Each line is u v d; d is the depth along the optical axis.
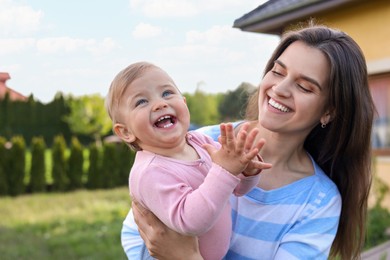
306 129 1.73
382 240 5.59
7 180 11.60
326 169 1.97
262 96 1.71
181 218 1.29
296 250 1.59
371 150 1.91
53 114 20.95
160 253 1.50
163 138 1.42
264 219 1.67
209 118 27.91
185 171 1.41
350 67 1.65
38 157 12.16
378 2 6.86
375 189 6.71
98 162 13.05
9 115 18.27
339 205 1.77
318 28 1.71
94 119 24.06
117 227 7.21
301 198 1.69
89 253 5.76
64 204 9.72
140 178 1.40
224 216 1.51
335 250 2.12
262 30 8.20
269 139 1.79
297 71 1.60
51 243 6.28
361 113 1.75
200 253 1.51
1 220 8.00
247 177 1.48
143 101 1.45
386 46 6.83
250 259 1.67
